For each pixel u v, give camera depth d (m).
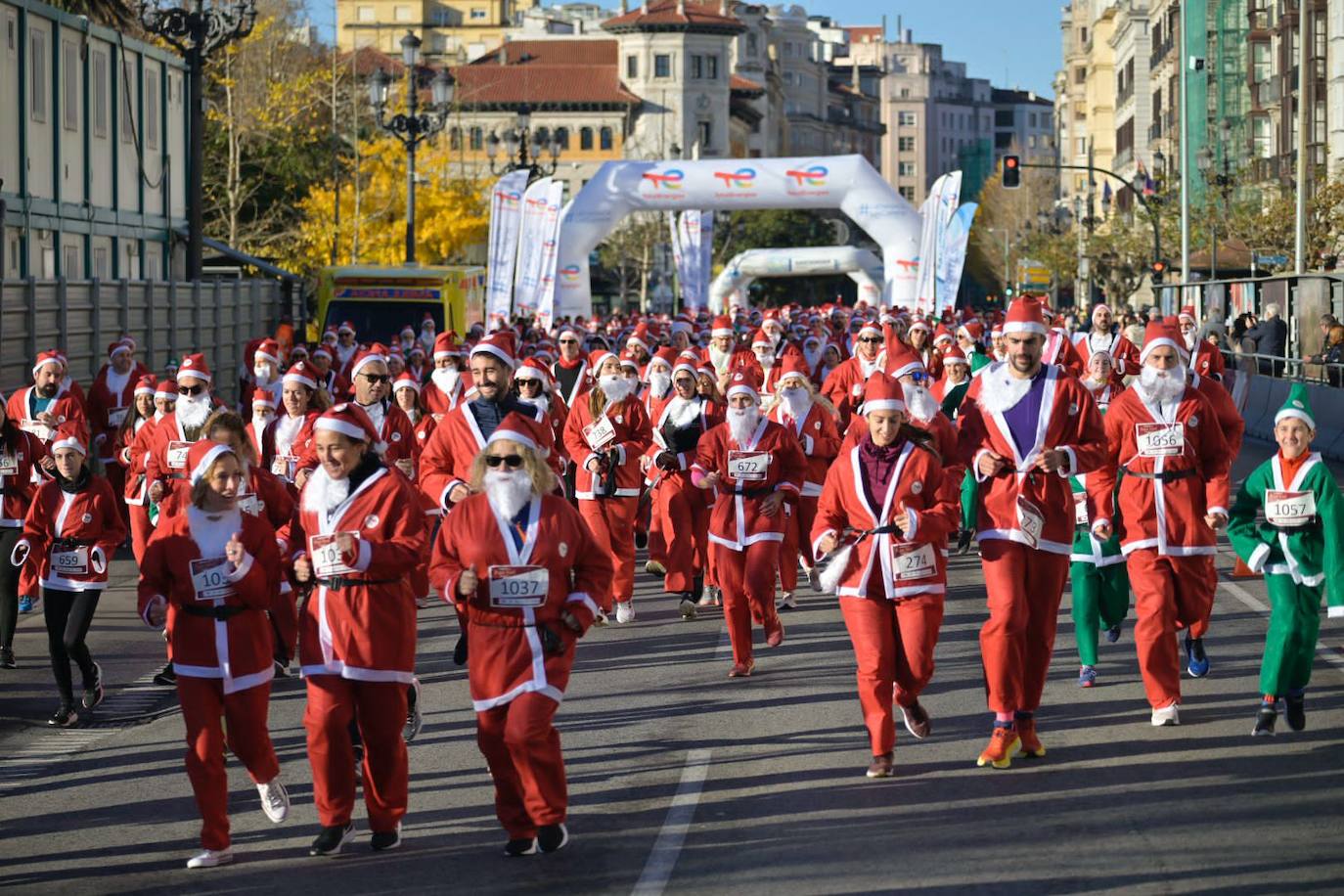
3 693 12.70
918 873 7.76
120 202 37.25
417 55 40.78
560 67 133.62
